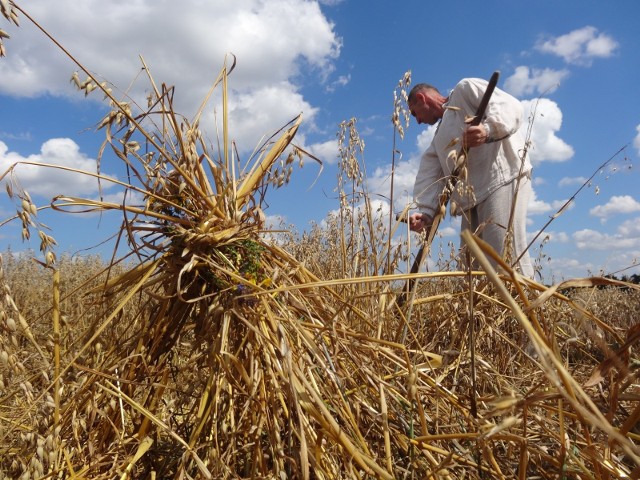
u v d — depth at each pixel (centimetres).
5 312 154
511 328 292
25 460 153
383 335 250
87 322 264
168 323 193
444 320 268
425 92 467
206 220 189
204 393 169
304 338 172
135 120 190
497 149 411
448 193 257
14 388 196
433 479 150
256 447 157
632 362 137
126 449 177
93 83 175
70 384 180
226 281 186
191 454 155
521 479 137
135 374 193
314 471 151
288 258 208
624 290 405
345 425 173
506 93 409
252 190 208
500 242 404
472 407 155
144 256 195
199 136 196
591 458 135
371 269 331
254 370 175
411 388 156
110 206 186
